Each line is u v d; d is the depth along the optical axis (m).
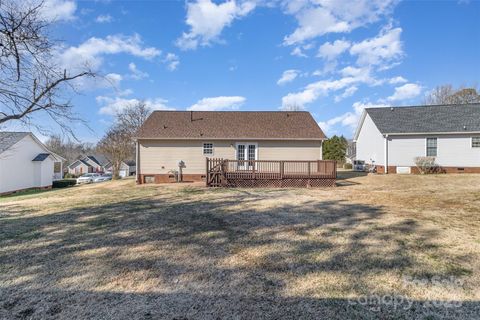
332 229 5.45
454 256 4.04
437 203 8.02
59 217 6.80
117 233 5.31
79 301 2.93
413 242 4.64
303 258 4.04
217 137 15.66
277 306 2.82
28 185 21.11
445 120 18.30
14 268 3.78
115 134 30.38
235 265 3.82
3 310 2.77
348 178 16.09
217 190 11.70
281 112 18.89
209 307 2.80
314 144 15.91
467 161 17.30
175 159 15.84
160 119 17.41
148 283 3.33
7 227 5.92
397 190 10.98
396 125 18.88
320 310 2.74
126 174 47.28
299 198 9.21
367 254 4.16
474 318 2.59
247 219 6.30
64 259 4.07
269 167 15.05
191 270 3.68
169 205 8.10
